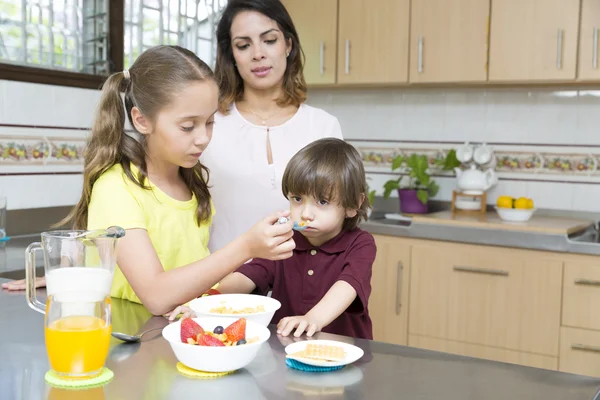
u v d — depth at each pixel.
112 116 1.27
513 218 2.91
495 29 3.01
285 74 1.90
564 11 2.86
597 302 2.59
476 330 2.86
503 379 0.86
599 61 2.81
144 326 1.10
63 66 2.86
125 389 0.81
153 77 1.19
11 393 0.79
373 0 3.29
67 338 0.81
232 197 1.86
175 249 1.36
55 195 2.80
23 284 1.39
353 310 1.35
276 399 0.78
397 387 0.83
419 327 2.99
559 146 3.25
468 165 3.46
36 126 2.70
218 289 1.44
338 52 3.41
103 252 0.86
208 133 1.24
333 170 1.35
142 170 1.30
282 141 1.88
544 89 3.27
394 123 3.67
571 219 3.11
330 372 0.88
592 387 0.84
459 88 3.47
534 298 2.72
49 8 2.78
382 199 3.72
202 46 3.50
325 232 1.40
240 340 0.90
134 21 3.15
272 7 1.75
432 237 2.93
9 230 2.62
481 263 2.83
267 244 1.13
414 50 3.22
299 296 1.48
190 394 0.79
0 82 2.54
